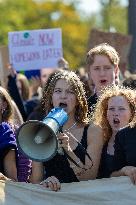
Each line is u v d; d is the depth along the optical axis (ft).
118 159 28.37
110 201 28.32
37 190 28.50
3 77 46.39
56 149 25.57
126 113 29.37
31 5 200.75
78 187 28.50
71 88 29.58
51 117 26.07
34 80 50.39
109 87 32.01
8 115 30.78
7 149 29.32
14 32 50.21
